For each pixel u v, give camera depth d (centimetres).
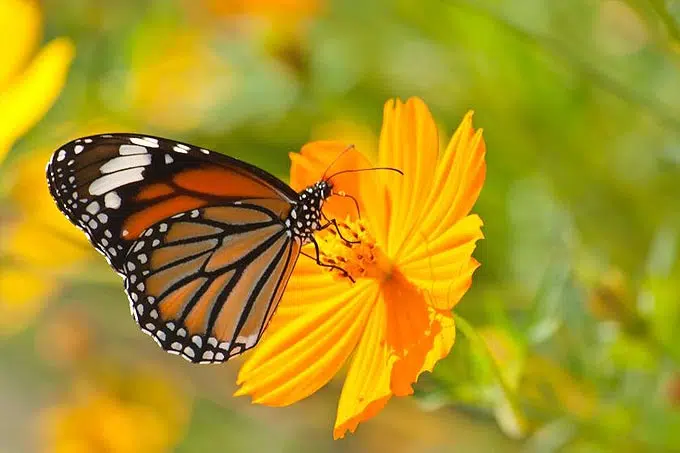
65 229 72
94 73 75
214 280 63
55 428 84
